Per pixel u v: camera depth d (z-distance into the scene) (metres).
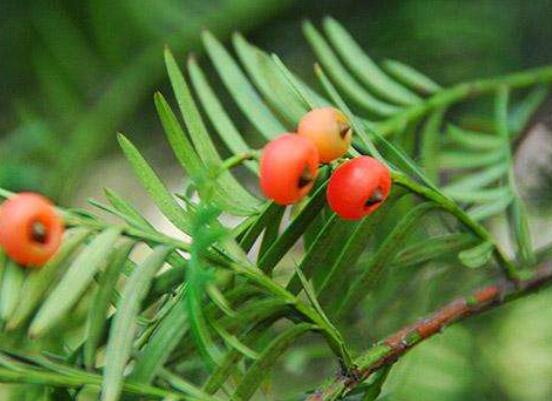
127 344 0.30
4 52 0.56
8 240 0.30
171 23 0.56
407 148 0.43
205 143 0.33
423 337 0.34
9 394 0.34
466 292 0.41
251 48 0.40
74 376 0.30
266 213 0.32
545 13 0.55
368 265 0.34
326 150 0.32
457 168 0.45
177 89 0.33
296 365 0.43
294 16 0.56
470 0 0.55
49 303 0.30
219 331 0.31
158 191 0.32
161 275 0.31
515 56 0.55
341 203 0.32
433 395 0.47
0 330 0.31
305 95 0.33
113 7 0.55
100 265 0.31
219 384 0.31
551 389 0.50
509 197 0.40
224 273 0.32
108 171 0.59
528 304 0.49
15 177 0.54
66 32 0.56
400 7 0.55
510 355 0.49
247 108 0.39
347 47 0.44
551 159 0.50
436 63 0.54
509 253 0.46
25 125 0.55
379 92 0.44
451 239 0.36
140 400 0.31
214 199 0.33
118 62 0.56
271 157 0.31
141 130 0.57
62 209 0.31
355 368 0.33
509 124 0.46
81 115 0.56
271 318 0.32
